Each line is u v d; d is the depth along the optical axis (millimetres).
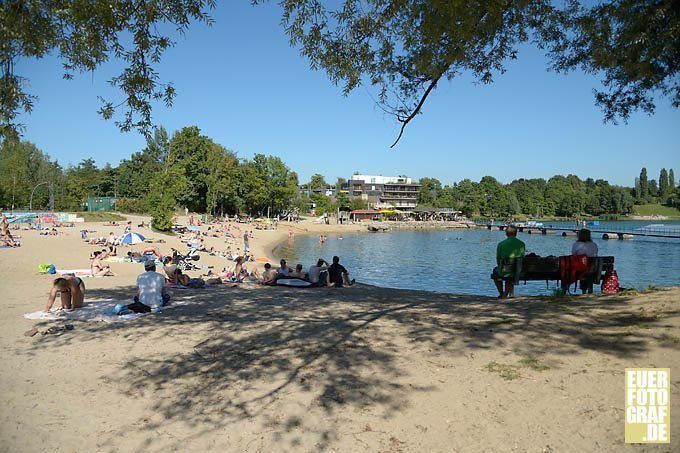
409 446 4008
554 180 180625
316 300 11852
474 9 8055
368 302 11281
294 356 6535
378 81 9477
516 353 5746
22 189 67812
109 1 7723
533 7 9094
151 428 4633
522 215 156625
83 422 4801
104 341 7711
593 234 82750
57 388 5711
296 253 50375
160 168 95312
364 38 9078
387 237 84438
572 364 5152
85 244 31844
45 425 4742
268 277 17219
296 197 118562
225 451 4148
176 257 26438
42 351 7188
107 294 13219
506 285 10680
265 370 6039
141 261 25703
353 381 5457
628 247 58031
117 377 6043
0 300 11742
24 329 8570
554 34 9930
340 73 9211
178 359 6688
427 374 5438
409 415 4531
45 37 7855
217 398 5262
